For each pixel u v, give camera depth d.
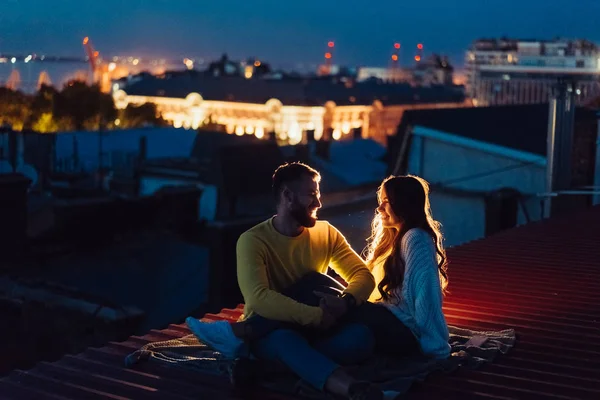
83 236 19.62
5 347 13.50
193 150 38.97
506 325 6.03
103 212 20.22
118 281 17.16
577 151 20.45
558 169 14.90
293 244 4.88
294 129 89.94
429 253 4.87
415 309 4.86
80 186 32.25
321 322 4.63
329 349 4.66
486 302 6.82
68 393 4.64
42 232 19.58
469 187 21.52
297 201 4.81
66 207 19.83
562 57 73.31
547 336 5.79
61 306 13.91
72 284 16.77
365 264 5.07
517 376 4.91
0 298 14.70
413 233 4.90
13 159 32.81
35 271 17.17
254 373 4.64
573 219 12.21
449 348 4.94
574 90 14.87
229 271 16.73
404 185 4.96
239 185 32.50
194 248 19.66
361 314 4.86
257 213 31.83
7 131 33.28
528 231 10.98
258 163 33.66
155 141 39.00
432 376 4.82
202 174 33.62
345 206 20.31
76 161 34.78
